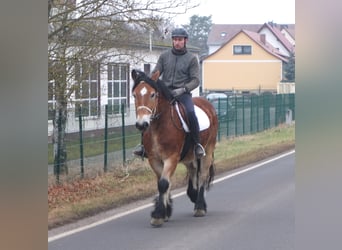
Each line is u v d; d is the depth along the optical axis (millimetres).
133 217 10547
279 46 69500
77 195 12242
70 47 13031
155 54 26969
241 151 22922
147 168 16188
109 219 10352
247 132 30266
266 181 15227
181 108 9688
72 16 12648
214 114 11180
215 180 15508
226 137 27078
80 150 14547
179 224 9859
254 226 9578
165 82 10016
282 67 61594
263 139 28297
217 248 8148
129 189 13258
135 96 9203
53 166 13961
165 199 9727
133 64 14859
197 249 8109
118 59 14344
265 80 61656
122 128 16531
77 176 14203
